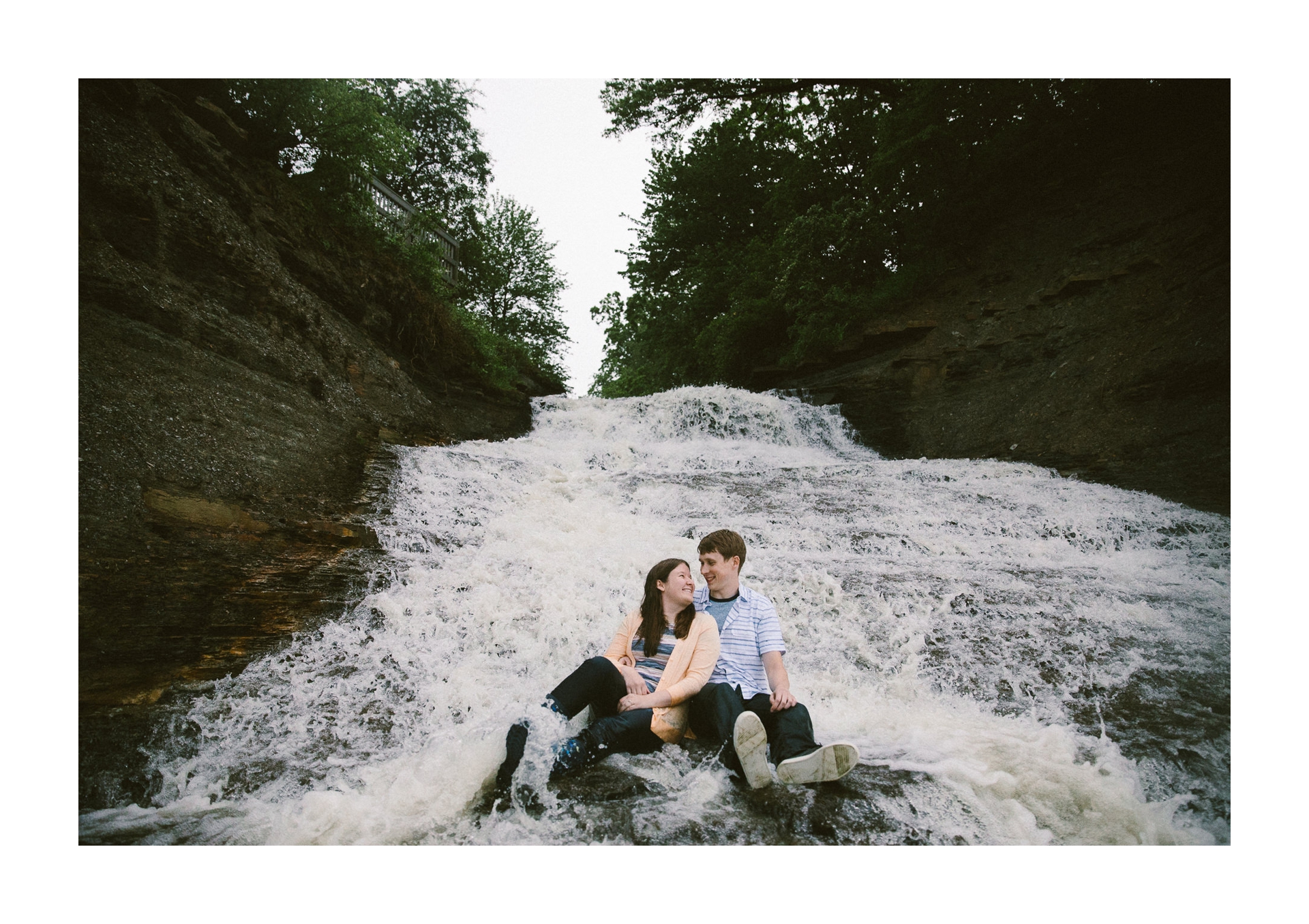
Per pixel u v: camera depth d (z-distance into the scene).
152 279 6.39
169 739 3.69
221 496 5.53
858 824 2.90
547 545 6.49
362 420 8.68
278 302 8.07
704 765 3.21
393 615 4.96
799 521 7.47
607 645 4.93
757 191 22.72
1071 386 10.97
